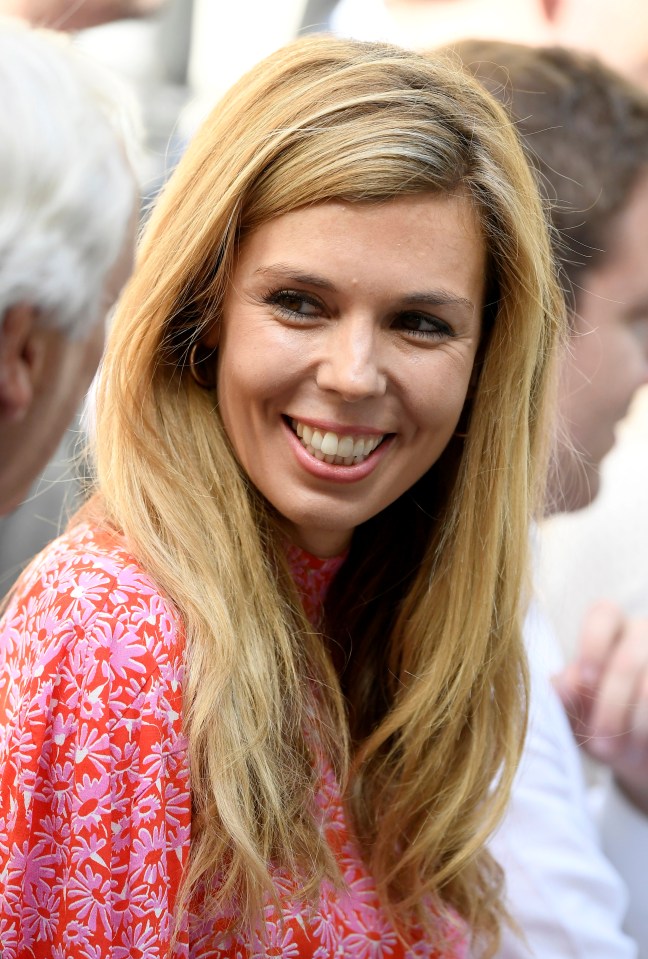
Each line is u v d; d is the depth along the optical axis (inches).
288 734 111.8
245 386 103.4
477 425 120.6
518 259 110.0
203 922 104.4
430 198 99.7
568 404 186.2
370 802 122.1
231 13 264.7
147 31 244.2
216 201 101.8
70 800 94.7
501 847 149.3
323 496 106.3
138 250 110.9
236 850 102.3
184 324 108.6
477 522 123.0
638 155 179.9
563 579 205.2
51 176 65.5
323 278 97.8
